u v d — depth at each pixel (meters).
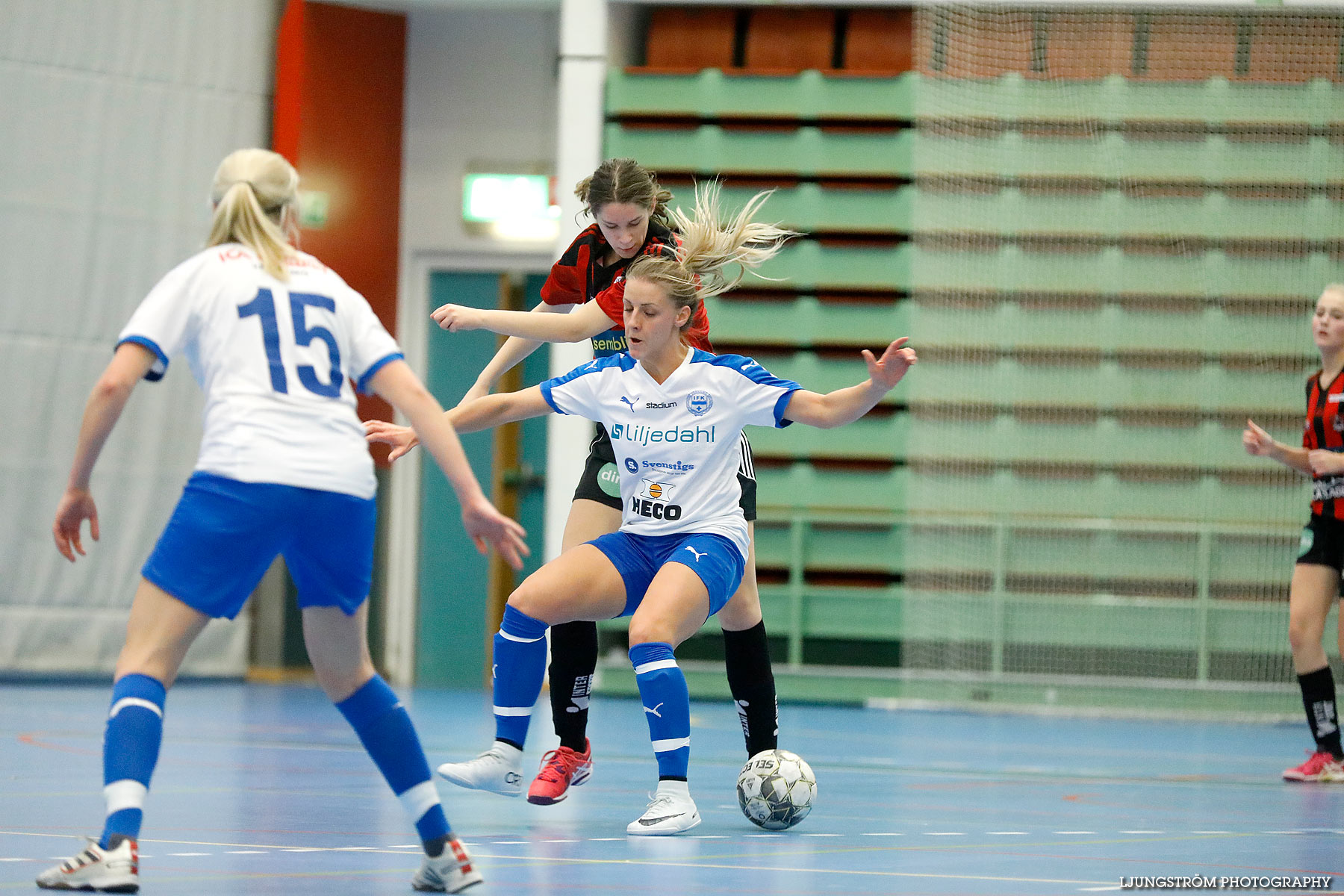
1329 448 19.80
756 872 9.88
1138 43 35.06
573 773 13.84
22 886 8.48
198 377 9.06
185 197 35.84
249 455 8.56
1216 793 17.09
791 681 34.19
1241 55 34.84
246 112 36.88
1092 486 34.88
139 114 35.31
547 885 9.15
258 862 9.88
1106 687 33.34
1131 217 35.03
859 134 35.00
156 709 8.59
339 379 9.06
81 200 34.62
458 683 38.41
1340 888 9.42
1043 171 35.12
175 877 9.09
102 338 34.94
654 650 12.12
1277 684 33.22
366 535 8.98
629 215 13.63
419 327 39.22
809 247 35.16
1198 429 34.75
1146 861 10.85
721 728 25.86
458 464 8.76
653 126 35.19
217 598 8.63
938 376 35.06
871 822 13.38
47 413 34.25
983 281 35.19
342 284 9.34
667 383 12.70
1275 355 34.59
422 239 39.16
